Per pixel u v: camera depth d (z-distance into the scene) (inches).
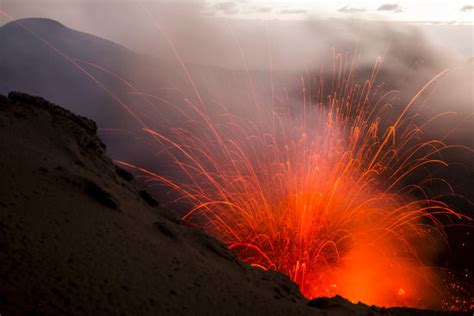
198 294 151.7
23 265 126.5
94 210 172.1
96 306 123.8
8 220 142.0
